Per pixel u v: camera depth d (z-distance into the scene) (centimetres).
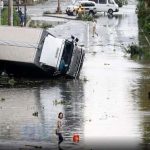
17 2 15525
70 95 6719
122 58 9294
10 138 4931
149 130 5278
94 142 4884
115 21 13888
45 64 7412
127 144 4838
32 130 5175
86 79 7662
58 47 7512
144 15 13500
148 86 7281
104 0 15350
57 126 4900
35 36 7369
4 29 7388
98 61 8956
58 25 12712
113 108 6109
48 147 4719
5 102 6262
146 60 9194
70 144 4822
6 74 7462
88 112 5919
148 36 11562
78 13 14650
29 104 6203
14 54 7331
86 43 10562
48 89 7006
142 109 6091
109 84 7381
